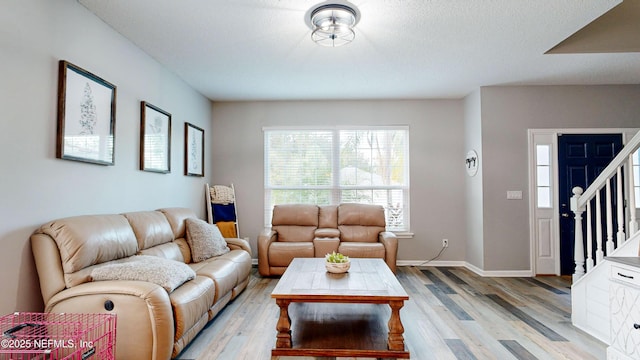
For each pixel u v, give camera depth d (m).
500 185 4.48
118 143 2.88
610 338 2.20
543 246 4.45
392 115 5.14
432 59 3.56
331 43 2.90
